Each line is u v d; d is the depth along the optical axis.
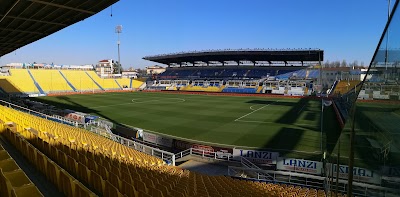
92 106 43.50
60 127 18.45
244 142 21.73
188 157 17.86
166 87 85.19
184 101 51.88
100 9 19.02
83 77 83.00
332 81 74.69
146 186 7.47
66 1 17.62
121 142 19.95
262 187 11.45
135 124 28.97
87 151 10.82
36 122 17.77
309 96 59.06
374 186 4.05
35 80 71.69
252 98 58.53
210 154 18.20
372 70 4.17
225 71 86.81
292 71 78.50
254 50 66.06
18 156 9.34
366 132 4.25
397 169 3.38
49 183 6.84
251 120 31.09
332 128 26.70
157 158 15.20
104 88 82.19
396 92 3.32
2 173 5.10
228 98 58.59
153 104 46.50
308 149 19.72
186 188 8.76
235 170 15.77
